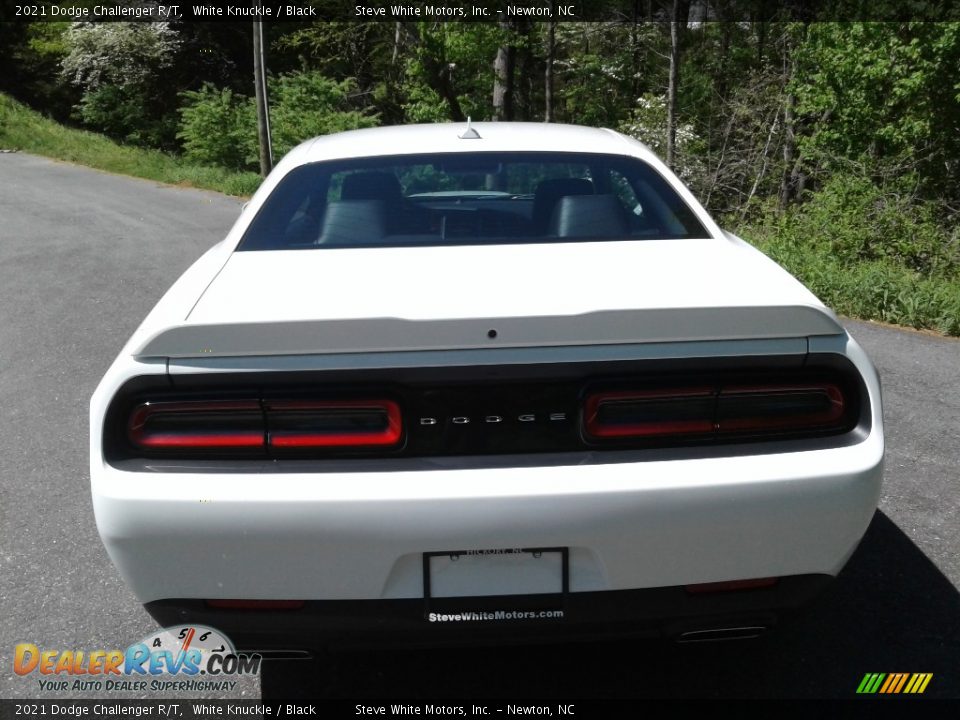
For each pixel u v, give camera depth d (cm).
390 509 193
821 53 1527
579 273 240
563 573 201
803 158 1560
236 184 1758
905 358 568
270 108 2369
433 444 200
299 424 199
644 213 299
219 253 282
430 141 340
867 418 207
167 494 195
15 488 383
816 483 199
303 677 256
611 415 201
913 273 934
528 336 198
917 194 1357
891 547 320
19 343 617
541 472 197
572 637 209
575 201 293
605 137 354
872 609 281
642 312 197
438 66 2814
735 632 218
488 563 201
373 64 3291
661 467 198
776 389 204
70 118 3666
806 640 266
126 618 286
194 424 200
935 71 1391
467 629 204
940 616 277
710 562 201
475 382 199
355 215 290
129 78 3359
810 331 204
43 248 1054
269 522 194
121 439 202
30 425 460
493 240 279
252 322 195
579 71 3047
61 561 321
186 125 2306
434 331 197
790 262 813
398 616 202
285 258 267
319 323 195
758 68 1942
